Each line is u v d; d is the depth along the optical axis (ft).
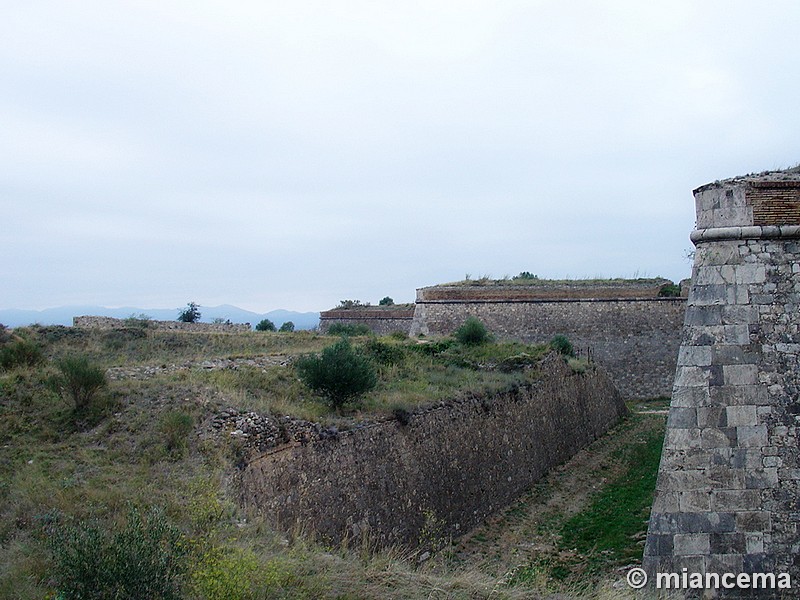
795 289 35.14
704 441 34.50
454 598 28.68
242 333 108.06
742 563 33.50
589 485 74.54
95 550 23.66
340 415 52.85
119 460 39.32
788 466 34.04
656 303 136.46
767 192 35.60
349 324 163.43
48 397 48.93
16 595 24.88
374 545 46.62
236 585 25.35
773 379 34.60
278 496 40.40
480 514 62.75
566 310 136.26
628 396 133.80
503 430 71.92
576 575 44.88
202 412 44.80
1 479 36.11
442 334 135.33
